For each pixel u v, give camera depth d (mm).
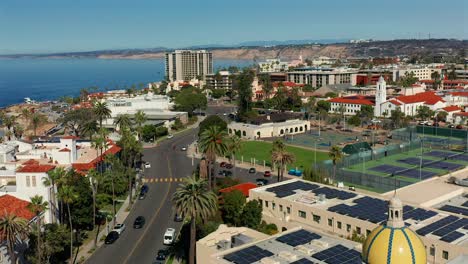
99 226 125688
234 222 112375
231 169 184875
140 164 195875
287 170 181500
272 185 114875
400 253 57469
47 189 109000
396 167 185500
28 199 109125
